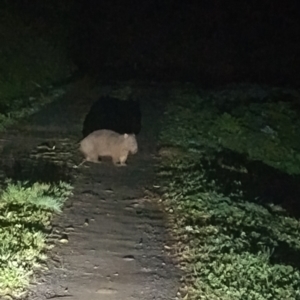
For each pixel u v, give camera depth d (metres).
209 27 23.83
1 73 14.27
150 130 13.05
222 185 9.89
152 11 23.33
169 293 6.40
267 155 13.09
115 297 6.23
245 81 21.16
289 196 11.11
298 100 17.66
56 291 6.23
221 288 6.48
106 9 22.16
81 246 7.30
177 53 22.72
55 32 18.27
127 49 21.92
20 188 8.43
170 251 7.39
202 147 12.22
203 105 15.56
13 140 11.34
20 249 6.84
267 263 7.12
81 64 19.58
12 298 5.99
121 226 8.00
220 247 7.44
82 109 14.25
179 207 8.70
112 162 10.53
